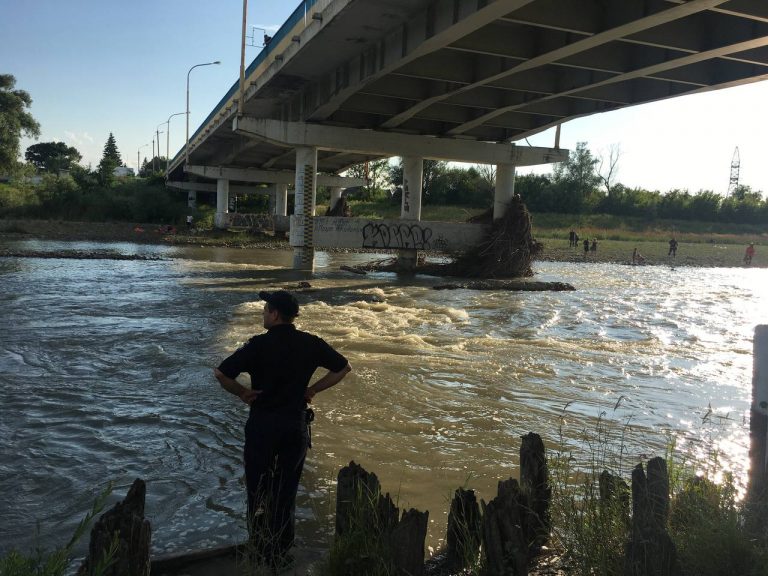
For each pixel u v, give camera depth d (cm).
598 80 2331
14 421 759
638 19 1656
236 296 2052
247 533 491
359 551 384
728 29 1836
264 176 6253
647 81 2584
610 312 2019
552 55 2008
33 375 982
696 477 477
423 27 1936
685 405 912
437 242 3375
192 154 6381
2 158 7338
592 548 402
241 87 3150
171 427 751
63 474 605
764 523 387
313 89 3017
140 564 335
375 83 2662
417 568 372
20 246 4178
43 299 1875
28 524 503
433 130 3416
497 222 3422
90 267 2958
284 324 448
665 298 2533
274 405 432
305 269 3231
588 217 9525
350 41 2252
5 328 1383
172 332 1377
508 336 1482
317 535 493
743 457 688
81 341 1258
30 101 7450
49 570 309
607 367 1159
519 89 2500
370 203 9656
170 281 2498
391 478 611
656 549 355
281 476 430
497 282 2844
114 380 966
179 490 574
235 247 4922
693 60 2005
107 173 8412
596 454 688
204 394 895
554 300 2312
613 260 5378
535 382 1022
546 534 452
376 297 2219
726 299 2572
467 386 977
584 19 1783
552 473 562
